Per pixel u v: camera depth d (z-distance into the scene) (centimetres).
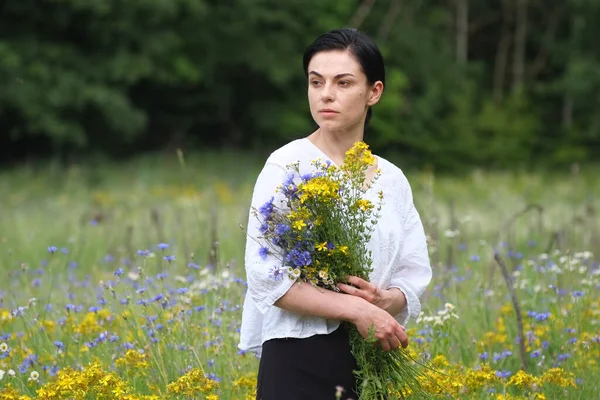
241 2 2852
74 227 1123
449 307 526
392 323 359
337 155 381
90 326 523
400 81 3030
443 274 677
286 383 363
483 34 3950
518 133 3347
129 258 827
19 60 2503
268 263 359
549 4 3791
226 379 493
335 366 364
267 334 368
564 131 3594
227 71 3012
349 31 380
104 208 1407
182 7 2741
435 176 3061
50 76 2520
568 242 823
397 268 388
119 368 476
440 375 442
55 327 566
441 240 866
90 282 725
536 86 3603
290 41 2977
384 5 3366
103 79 2614
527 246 891
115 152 2778
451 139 3234
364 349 365
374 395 365
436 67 3388
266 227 358
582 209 1455
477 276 675
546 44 3753
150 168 2408
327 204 359
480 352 539
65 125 2512
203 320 531
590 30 3675
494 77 3912
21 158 2655
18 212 1462
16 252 934
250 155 2877
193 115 3017
